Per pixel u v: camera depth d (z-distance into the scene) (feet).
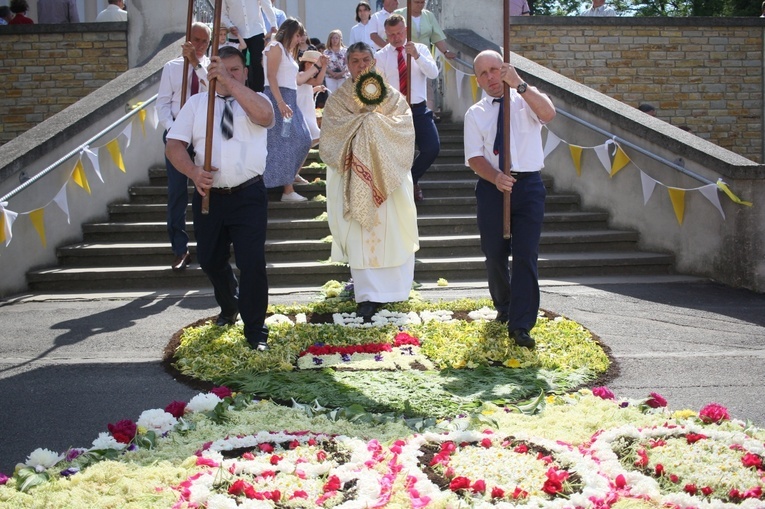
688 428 15.85
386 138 25.32
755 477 13.78
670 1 85.92
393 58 33.86
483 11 47.93
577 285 30.68
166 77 30.37
